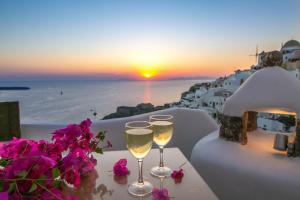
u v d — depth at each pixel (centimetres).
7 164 78
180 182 107
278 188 153
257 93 194
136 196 95
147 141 99
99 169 123
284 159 169
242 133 199
